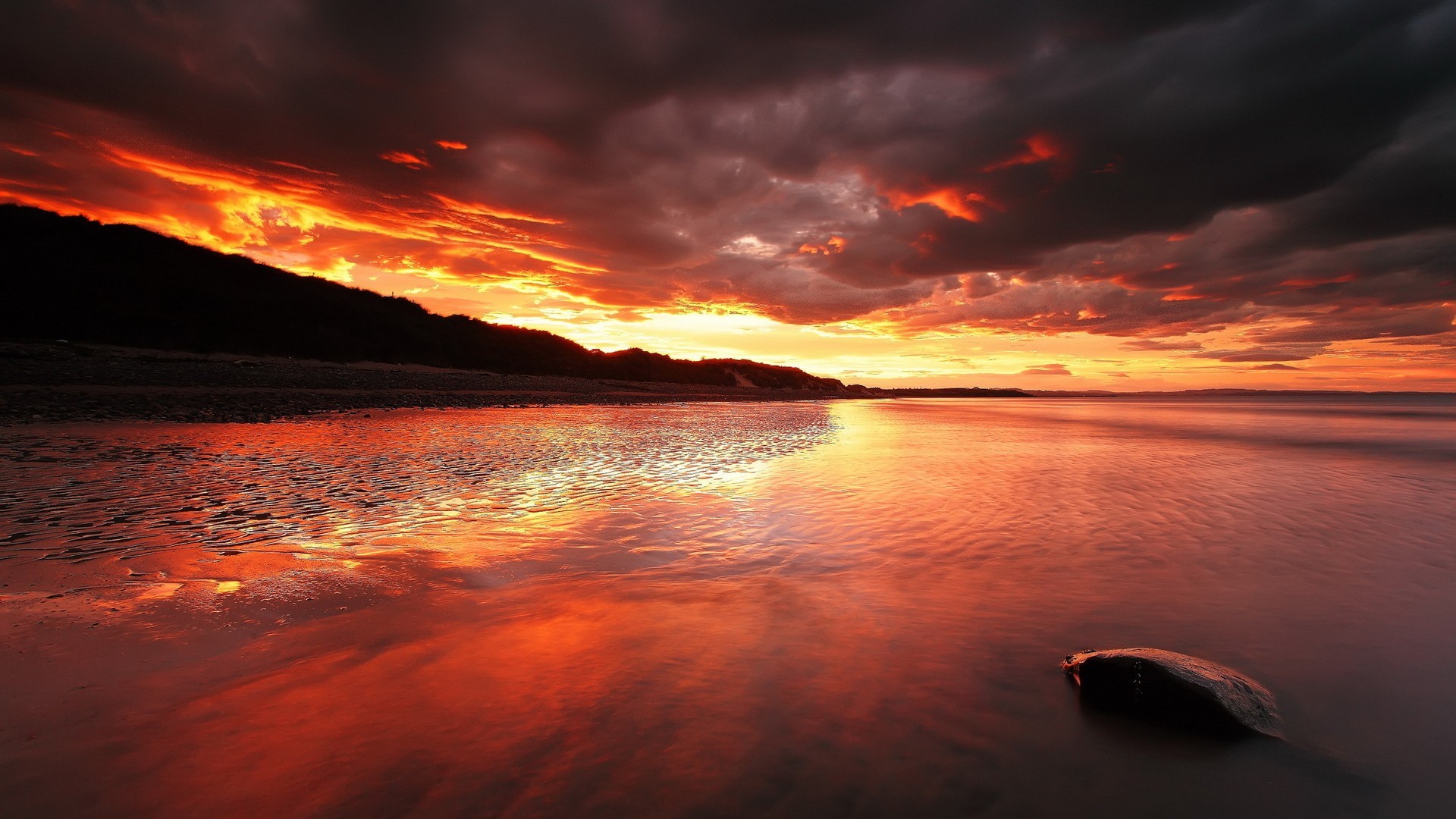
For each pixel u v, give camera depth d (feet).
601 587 15.60
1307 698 10.35
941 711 9.80
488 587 15.47
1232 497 28.48
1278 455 47.42
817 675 10.98
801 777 8.08
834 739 9.00
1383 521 23.68
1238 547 19.79
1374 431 75.25
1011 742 9.02
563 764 8.21
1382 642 12.50
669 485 30.30
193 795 7.38
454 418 66.80
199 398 62.54
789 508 25.35
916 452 48.16
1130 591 15.62
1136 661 10.05
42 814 6.97
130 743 8.39
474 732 8.93
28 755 8.00
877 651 12.03
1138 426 85.92
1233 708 9.36
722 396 195.72
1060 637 12.76
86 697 9.54
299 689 10.04
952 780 8.12
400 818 7.07
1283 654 11.96
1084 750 8.83
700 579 16.34
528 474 32.19
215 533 19.21
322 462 33.60
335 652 11.50
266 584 15.02
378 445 41.55
